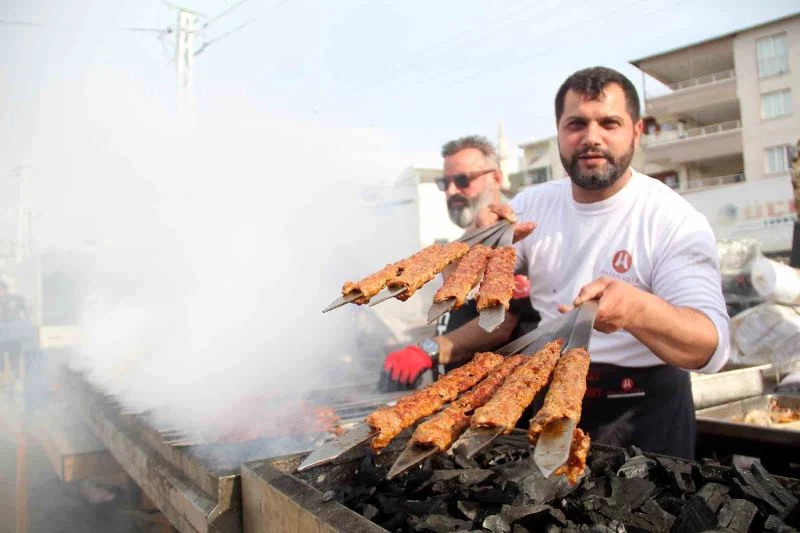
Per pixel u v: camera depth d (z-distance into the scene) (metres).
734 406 2.86
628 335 2.03
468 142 3.64
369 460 1.61
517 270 2.48
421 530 1.19
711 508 1.13
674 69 23.98
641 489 1.30
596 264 2.13
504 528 1.15
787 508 1.16
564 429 0.93
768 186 11.01
